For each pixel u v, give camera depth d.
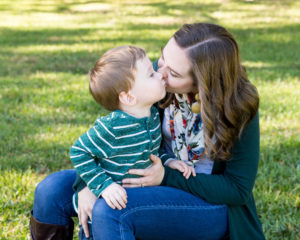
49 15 12.16
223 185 2.00
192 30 1.96
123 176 2.01
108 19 11.26
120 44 7.98
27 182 3.21
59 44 8.10
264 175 3.30
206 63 1.90
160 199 1.94
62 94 5.12
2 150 3.76
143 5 13.86
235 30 9.23
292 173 3.33
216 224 2.02
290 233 2.65
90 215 2.00
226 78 1.92
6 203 2.90
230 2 13.70
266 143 3.87
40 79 5.78
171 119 2.15
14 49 7.70
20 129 4.18
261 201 2.95
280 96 5.05
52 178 2.19
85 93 5.16
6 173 3.30
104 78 1.97
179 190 2.03
